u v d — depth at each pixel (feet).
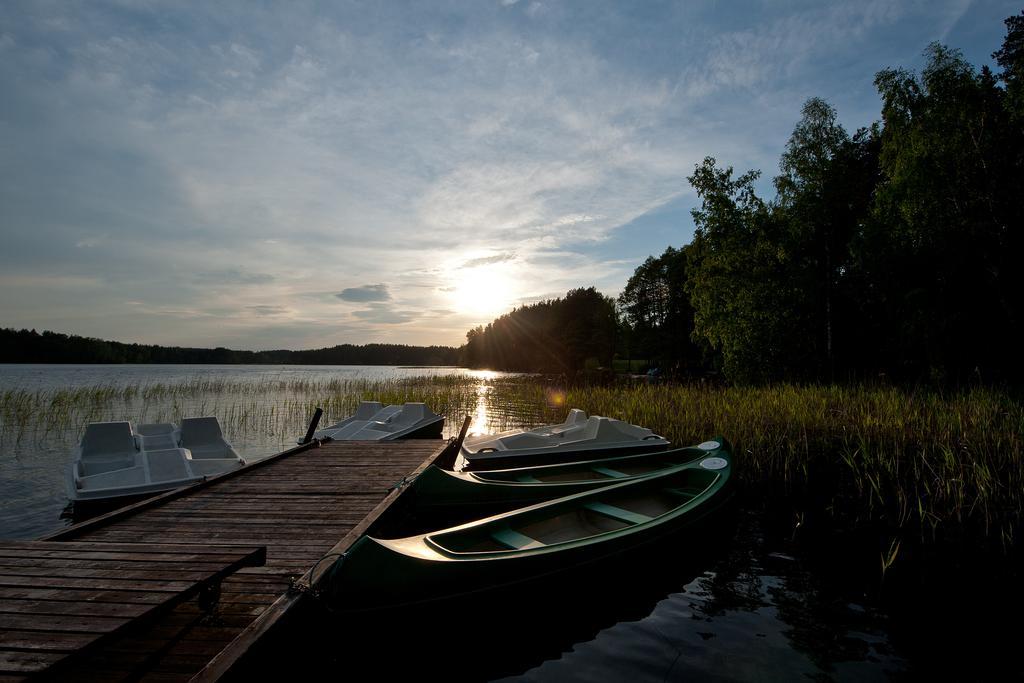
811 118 78.07
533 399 77.00
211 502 20.24
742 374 72.43
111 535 16.31
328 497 21.03
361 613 12.23
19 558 10.70
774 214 77.20
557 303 341.00
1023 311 57.62
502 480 25.25
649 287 197.36
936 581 17.35
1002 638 13.84
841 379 73.72
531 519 18.43
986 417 34.78
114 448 28.17
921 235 60.90
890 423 36.63
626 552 16.89
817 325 76.74
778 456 32.37
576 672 12.54
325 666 12.10
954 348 59.88
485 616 13.73
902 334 66.28
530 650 13.58
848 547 20.39
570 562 15.47
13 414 57.41
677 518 18.99
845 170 77.25
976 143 58.13
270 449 43.06
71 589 9.30
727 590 16.90
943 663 12.71
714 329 76.48
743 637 14.02
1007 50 63.36
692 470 25.12
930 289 62.54
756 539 21.42
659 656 13.16
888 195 64.64
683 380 87.40
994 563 18.52
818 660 12.87
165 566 10.39
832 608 15.58
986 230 57.41
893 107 65.51
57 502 27.68
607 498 21.30
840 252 77.41
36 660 7.14
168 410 67.15
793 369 72.95
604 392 65.41
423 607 12.83
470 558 13.79
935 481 25.75
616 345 213.05
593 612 15.56
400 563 12.62
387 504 19.26
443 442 34.22
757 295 72.33
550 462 30.27
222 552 11.21
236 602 12.37
